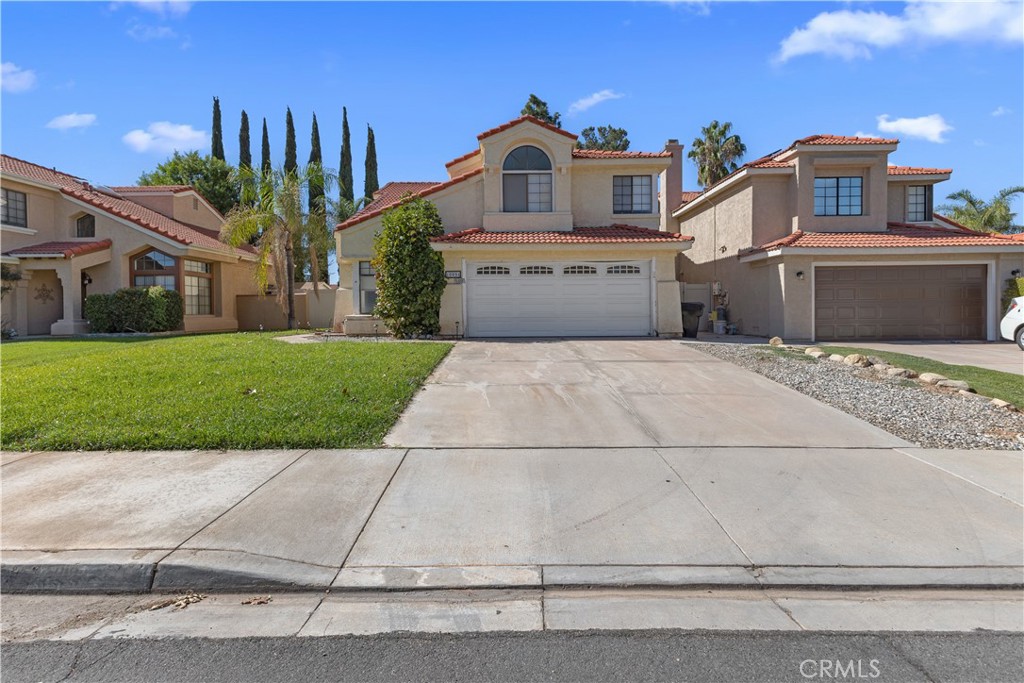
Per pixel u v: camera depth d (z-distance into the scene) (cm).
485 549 471
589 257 1852
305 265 2916
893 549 471
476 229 1941
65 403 845
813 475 625
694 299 2367
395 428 782
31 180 2352
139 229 2422
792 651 359
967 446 726
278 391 908
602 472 632
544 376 1116
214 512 527
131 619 397
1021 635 376
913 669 342
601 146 5291
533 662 348
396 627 384
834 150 2017
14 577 435
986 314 1892
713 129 4256
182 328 2447
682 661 349
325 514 527
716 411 877
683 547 474
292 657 354
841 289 1894
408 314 1759
